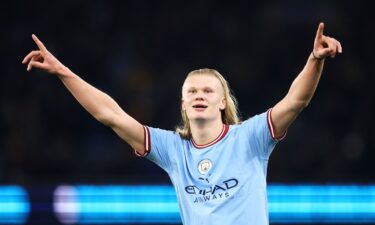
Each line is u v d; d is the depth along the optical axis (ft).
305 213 89.81
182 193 47.55
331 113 109.29
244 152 46.83
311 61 44.52
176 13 118.93
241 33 117.29
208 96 47.65
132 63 115.14
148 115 108.47
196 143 48.14
